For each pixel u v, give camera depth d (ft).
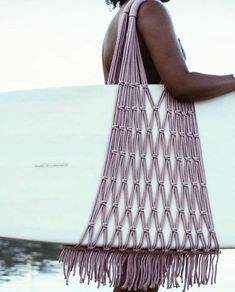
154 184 5.63
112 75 5.97
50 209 5.69
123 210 5.58
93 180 5.62
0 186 5.83
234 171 5.74
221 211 5.70
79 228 5.62
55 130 5.70
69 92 5.67
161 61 5.78
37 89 5.73
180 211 5.63
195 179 5.69
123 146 5.62
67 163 5.67
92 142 5.64
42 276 11.56
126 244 5.57
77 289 10.36
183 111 5.76
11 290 10.23
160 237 5.59
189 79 5.70
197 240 5.65
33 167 5.74
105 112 5.65
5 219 5.80
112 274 5.64
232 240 5.69
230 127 5.79
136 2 5.97
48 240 5.68
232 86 5.78
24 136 5.77
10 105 5.80
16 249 15.19
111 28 6.70
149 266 5.66
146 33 5.88
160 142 5.68
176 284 5.74
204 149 5.74
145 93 5.73
